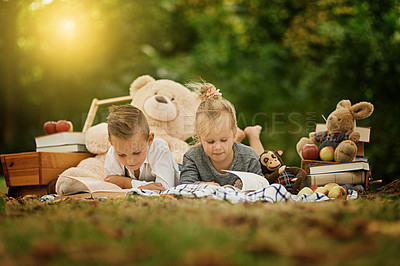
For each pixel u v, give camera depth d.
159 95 3.83
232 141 2.84
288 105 8.30
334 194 2.57
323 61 8.19
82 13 8.02
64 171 3.29
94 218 1.50
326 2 8.16
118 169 3.07
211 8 9.11
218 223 1.39
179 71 8.54
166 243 1.15
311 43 8.54
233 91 8.62
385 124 5.84
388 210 1.72
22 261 1.01
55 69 8.27
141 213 1.64
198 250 1.07
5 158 3.55
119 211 1.70
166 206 1.84
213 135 2.73
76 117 8.01
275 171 3.00
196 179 2.93
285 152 7.16
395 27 6.80
